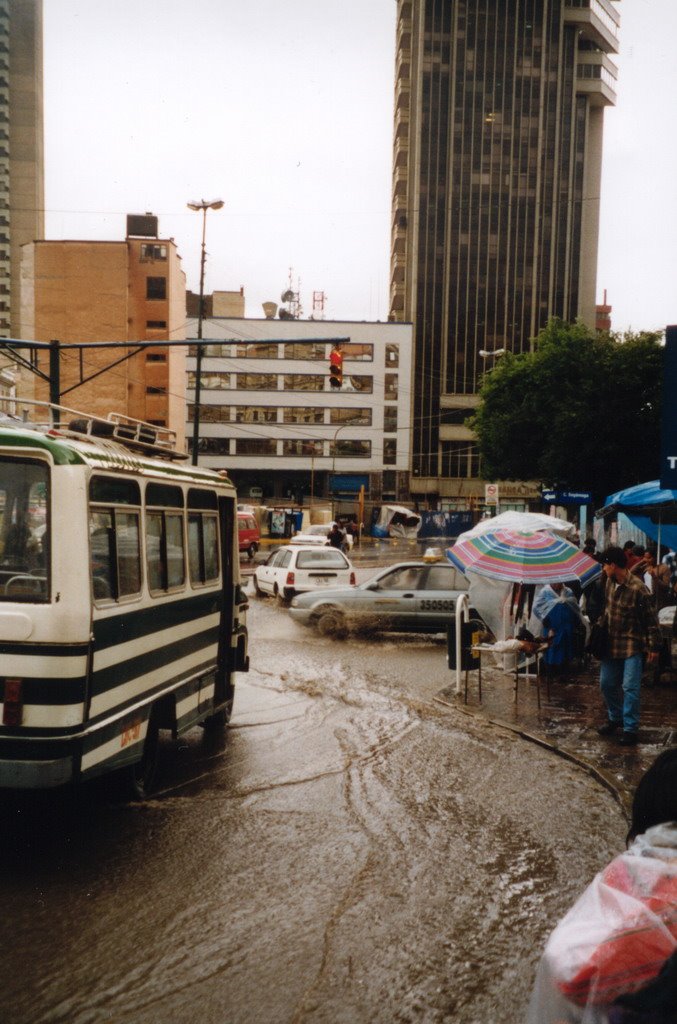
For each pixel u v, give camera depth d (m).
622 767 7.42
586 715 9.62
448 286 86.38
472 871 5.17
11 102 108.81
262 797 6.57
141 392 64.25
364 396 82.25
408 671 12.65
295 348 81.56
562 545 10.68
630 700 8.25
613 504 13.29
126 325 63.22
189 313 86.50
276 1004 3.61
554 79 86.12
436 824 6.03
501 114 86.19
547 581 10.29
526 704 10.22
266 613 19.22
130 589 5.88
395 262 91.38
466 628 10.45
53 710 4.89
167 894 4.73
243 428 81.31
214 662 8.12
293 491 82.25
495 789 6.91
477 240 86.50
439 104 86.12
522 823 6.09
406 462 82.56
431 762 7.71
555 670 11.81
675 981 1.60
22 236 108.44
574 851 5.55
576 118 86.94
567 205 86.88
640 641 8.28
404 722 9.33
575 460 31.84
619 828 6.01
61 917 4.41
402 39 88.25
